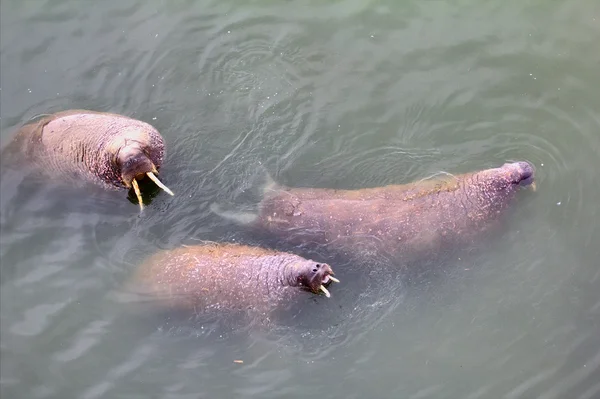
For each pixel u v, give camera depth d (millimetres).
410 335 8391
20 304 8789
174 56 11234
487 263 8883
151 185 9859
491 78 10648
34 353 8383
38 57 11281
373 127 10289
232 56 11180
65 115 10336
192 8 11742
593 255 8914
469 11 11391
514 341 8297
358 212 8977
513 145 9992
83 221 9594
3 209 9680
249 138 10289
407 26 11305
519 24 11195
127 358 8305
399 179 9664
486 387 7941
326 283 8562
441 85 10617
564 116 10188
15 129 10461
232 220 9406
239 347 8328
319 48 11164
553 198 9406
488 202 9117
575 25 11125
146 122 10477
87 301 8773
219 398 7922
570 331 8320
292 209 9188
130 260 9086
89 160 9766
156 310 8578
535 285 8711
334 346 8312
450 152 10000
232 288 8477
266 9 11664
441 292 8711
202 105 10695
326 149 10109
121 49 11344
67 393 8055
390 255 8805
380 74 10797
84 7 11742
